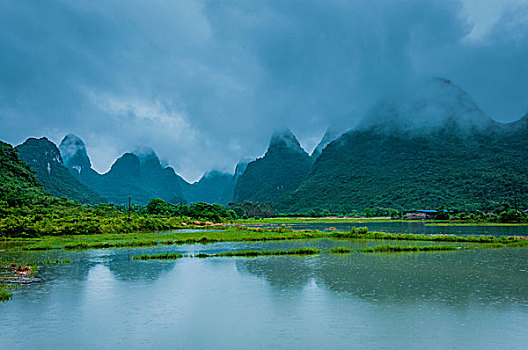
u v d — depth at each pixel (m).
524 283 19.14
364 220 107.62
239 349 10.98
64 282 19.70
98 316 14.02
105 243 37.38
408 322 13.20
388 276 21.03
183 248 34.88
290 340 11.64
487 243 37.47
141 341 11.64
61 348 11.11
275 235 46.22
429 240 40.72
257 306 15.23
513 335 11.96
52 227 48.75
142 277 21.00
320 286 18.64
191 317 13.88
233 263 25.72
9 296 16.80
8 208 62.66
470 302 15.64
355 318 13.67
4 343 11.45
